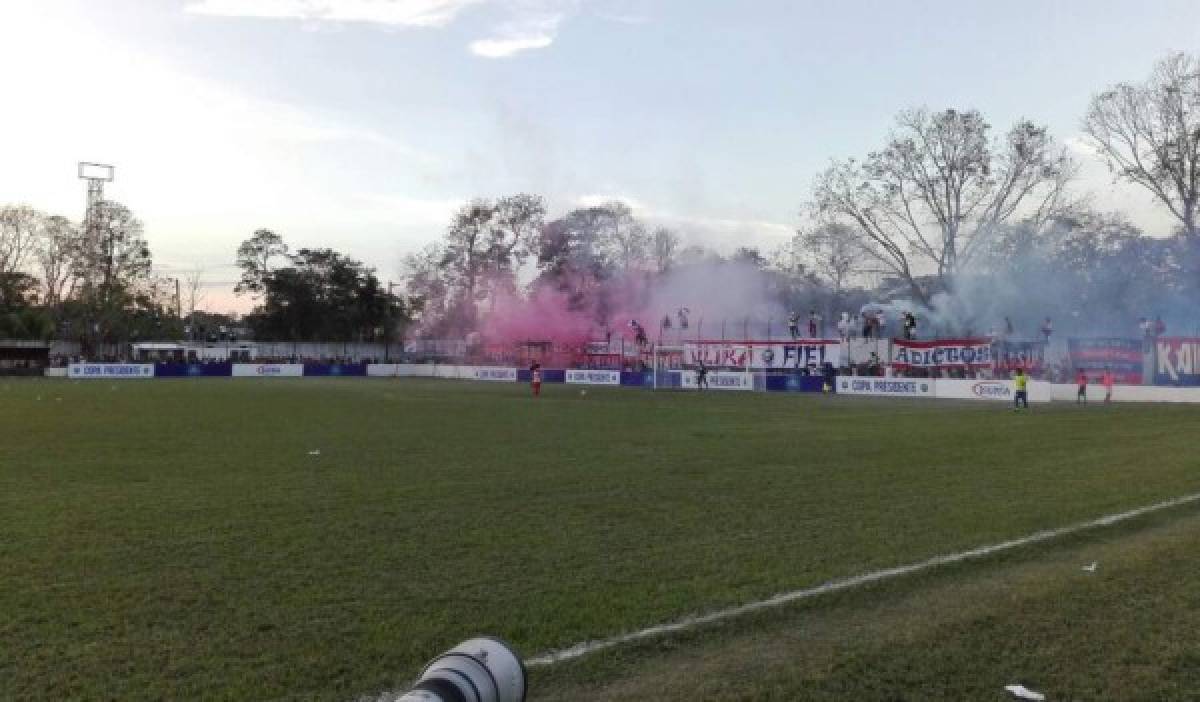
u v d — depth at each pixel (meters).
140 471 12.73
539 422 22.72
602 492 11.05
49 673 4.62
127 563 7.11
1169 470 13.47
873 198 55.94
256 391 40.34
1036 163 52.31
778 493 11.04
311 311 91.38
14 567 6.94
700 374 47.78
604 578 6.73
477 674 2.49
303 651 5.01
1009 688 4.48
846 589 6.38
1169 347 38.94
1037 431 20.89
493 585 6.51
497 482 11.88
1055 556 7.55
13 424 20.77
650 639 5.24
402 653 4.98
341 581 6.60
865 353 48.62
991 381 38.72
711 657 4.95
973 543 8.02
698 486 11.60
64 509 9.60
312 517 9.23
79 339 83.88
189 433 18.75
